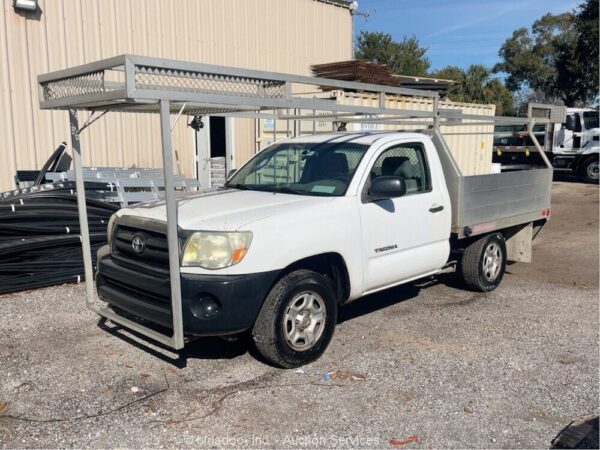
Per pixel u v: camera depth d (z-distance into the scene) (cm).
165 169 419
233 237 438
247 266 439
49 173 859
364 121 720
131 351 512
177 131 1156
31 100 938
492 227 696
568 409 414
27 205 708
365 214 528
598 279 797
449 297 691
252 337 466
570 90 3606
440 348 525
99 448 362
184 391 438
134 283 471
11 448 361
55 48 959
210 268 436
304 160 587
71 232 725
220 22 1219
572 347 531
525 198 757
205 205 501
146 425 389
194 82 424
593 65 3369
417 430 384
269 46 1332
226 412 406
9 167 920
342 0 1512
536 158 954
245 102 449
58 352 509
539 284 764
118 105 497
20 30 918
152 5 1092
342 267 518
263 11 1311
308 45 1437
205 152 1211
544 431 384
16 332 555
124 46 1053
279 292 460
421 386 447
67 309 620
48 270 694
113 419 397
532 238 809
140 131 1089
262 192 561
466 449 362
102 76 429
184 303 435
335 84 523
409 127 1273
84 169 927
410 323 593
